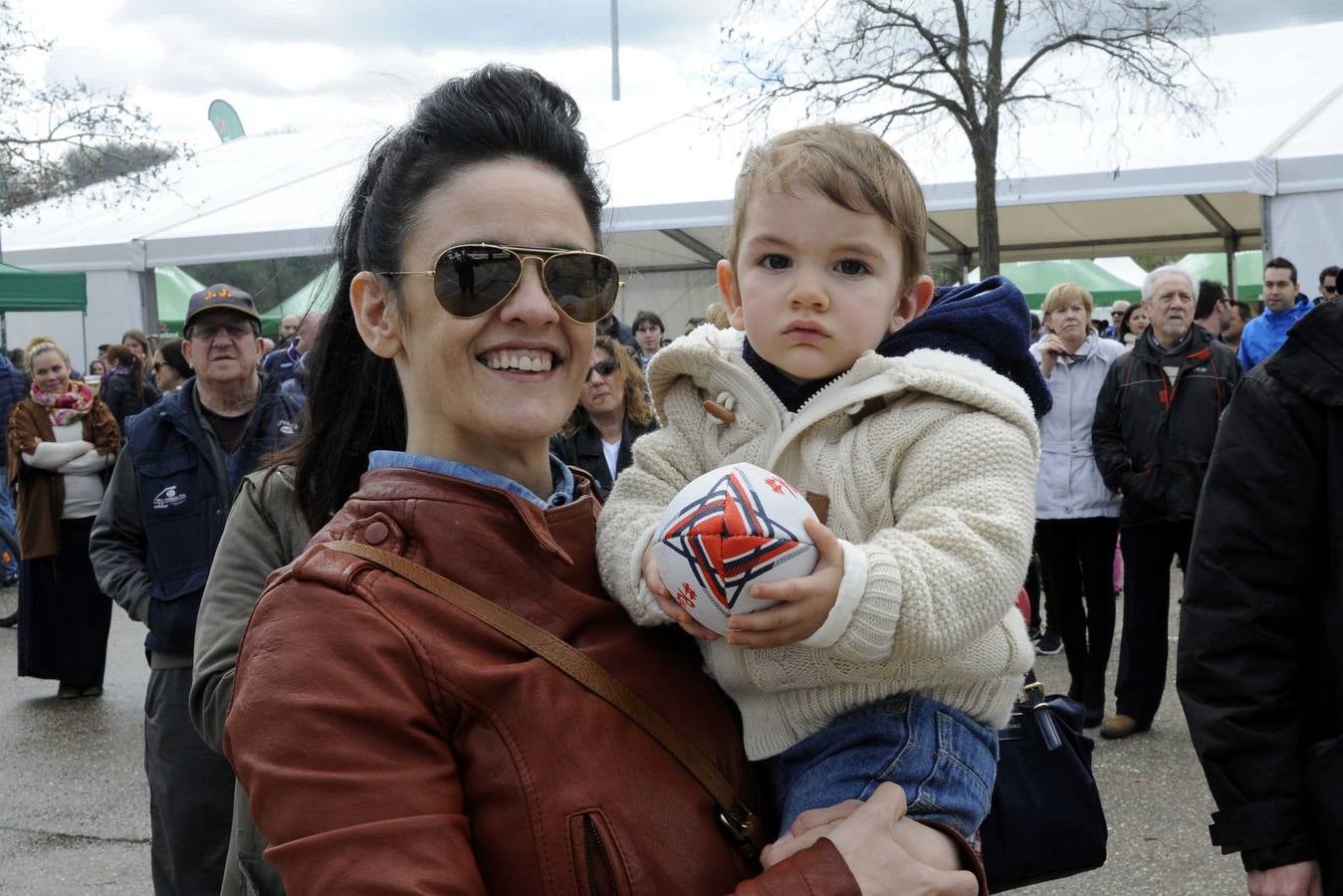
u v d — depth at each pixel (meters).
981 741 1.42
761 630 1.22
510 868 1.17
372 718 1.15
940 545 1.29
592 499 1.48
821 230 1.48
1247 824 2.05
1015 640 1.44
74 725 6.20
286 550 2.17
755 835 1.33
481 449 1.41
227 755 1.23
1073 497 5.47
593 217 1.49
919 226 1.56
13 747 5.83
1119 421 5.40
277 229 14.16
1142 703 5.34
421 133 1.40
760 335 1.52
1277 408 2.08
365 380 1.74
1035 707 1.58
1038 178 11.35
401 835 1.10
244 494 2.21
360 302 1.46
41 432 6.53
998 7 10.45
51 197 18.66
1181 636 2.19
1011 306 1.59
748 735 1.41
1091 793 1.56
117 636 8.38
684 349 1.58
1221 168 10.70
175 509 3.19
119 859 4.41
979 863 1.31
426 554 1.29
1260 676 2.07
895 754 1.35
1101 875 3.98
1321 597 2.06
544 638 1.27
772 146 1.57
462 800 1.18
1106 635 5.55
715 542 1.22
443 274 1.32
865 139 1.55
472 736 1.20
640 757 1.26
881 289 1.50
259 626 1.23
